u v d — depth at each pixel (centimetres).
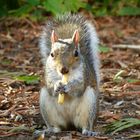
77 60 996
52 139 973
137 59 1673
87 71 1022
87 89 1010
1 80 1373
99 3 2312
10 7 2138
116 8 2306
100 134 1016
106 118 1120
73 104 1015
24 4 2159
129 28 2125
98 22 2188
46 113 1025
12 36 1931
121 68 1559
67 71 978
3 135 995
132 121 1052
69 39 1008
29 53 1728
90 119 1012
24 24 2055
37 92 1288
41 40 1132
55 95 1009
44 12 2138
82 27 1127
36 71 1508
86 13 2222
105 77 1431
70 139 973
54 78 999
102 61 1619
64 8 1905
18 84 1350
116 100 1253
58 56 985
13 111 1141
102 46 1825
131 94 1292
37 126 1071
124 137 1002
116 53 1739
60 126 1039
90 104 1006
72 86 994
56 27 1127
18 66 1562
